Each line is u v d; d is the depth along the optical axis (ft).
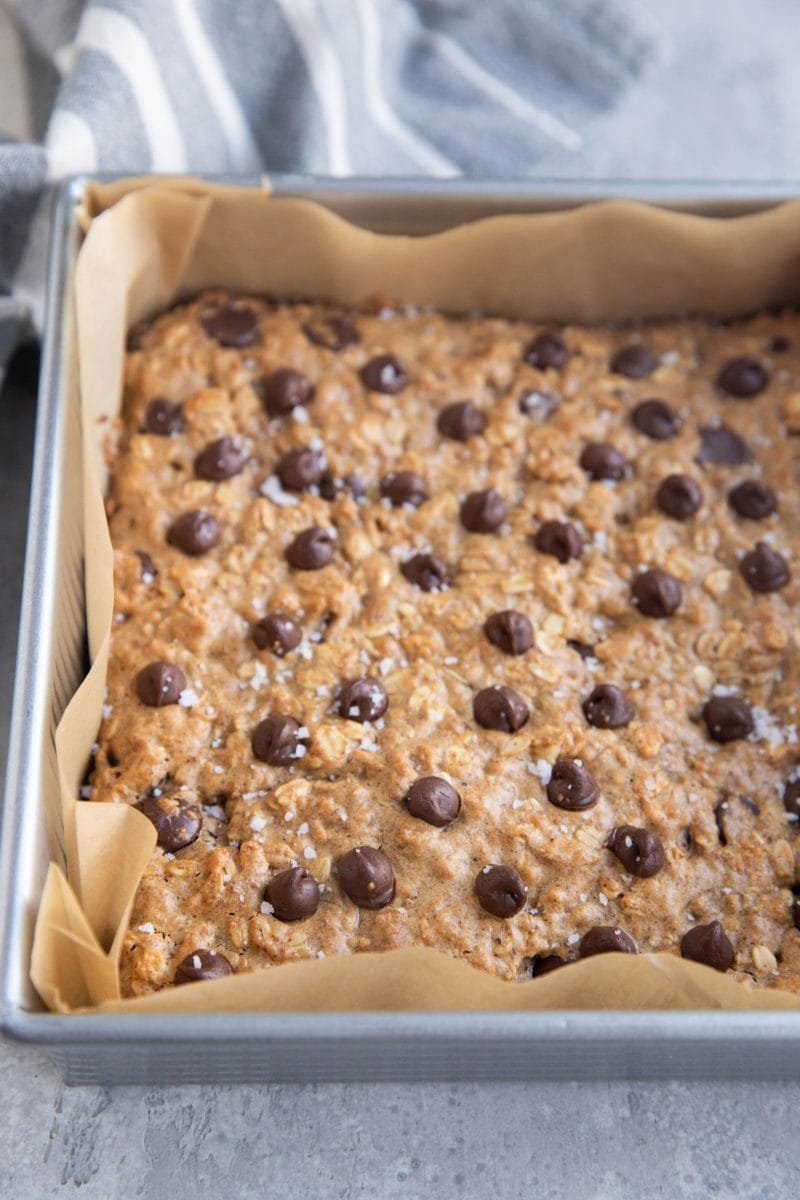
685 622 1.80
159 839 1.68
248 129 1.99
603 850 1.69
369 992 1.59
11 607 1.91
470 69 2.12
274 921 1.65
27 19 2.00
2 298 1.93
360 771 1.71
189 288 1.92
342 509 1.82
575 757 1.72
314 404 1.86
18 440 1.98
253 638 1.77
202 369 1.87
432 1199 1.68
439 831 1.69
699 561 1.82
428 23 2.13
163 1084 1.70
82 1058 1.61
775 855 1.71
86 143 1.88
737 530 1.84
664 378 1.91
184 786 1.71
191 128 1.95
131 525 1.81
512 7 2.12
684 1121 1.72
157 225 1.86
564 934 1.67
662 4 2.24
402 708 1.73
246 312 1.90
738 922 1.69
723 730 1.75
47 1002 1.57
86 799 1.71
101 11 1.90
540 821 1.70
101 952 1.58
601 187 1.88
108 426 1.85
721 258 1.90
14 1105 1.71
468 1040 1.55
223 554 1.80
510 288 1.93
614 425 1.88
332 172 2.03
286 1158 1.69
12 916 1.57
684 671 1.78
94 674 1.69
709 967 1.62
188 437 1.84
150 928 1.65
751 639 1.79
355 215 1.89
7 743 1.85
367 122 2.06
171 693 1.73
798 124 2.19
